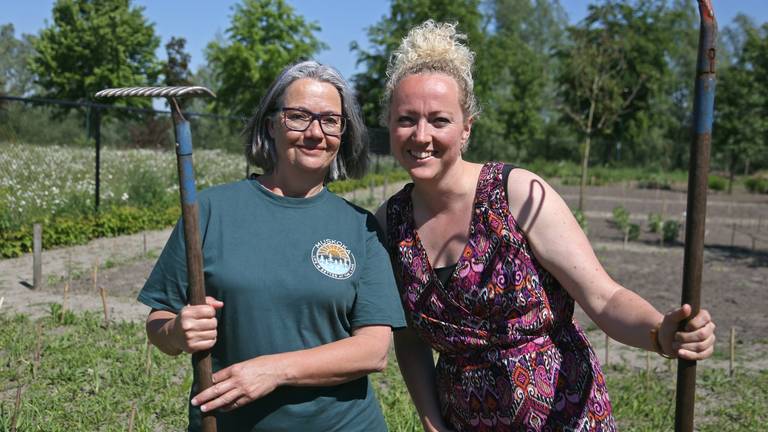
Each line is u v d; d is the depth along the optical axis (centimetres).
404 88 206
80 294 737
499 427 212
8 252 932
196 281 178
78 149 1728
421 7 3341
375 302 203
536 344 210
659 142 5081
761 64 3045
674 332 168
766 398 499
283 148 204
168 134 2202
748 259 1162
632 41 2242
